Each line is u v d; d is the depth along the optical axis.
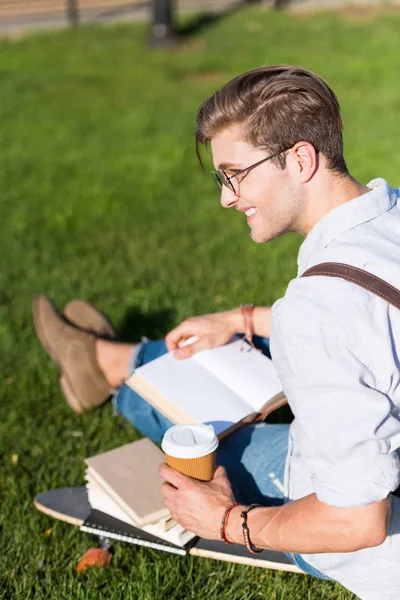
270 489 2.53
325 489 1.88
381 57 10.80
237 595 2.66
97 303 4.71
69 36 13.29
